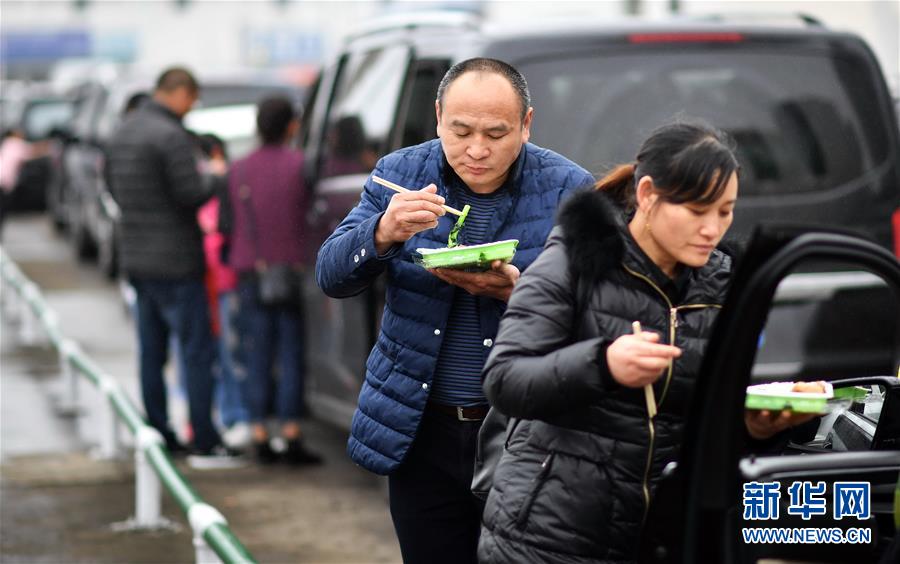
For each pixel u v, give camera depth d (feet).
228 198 59.77
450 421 29.86
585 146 45.01
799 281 47.06
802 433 27.27
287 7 385.50
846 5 137.08
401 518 30.78
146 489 50.49
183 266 59.98
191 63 393.70
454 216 29.55
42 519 51.88
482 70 28.45
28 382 81.25
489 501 25.13
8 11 426.10
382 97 53.06
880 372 47.80
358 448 30.19
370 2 359.46
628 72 45.88
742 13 51.29
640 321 23.95
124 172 60.03
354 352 54.49
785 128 47.32
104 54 405.18
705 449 21.76
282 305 59.67
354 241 29.04
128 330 101.30
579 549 24.09
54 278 129.39
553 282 24.00
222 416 66.03
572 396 22.76
